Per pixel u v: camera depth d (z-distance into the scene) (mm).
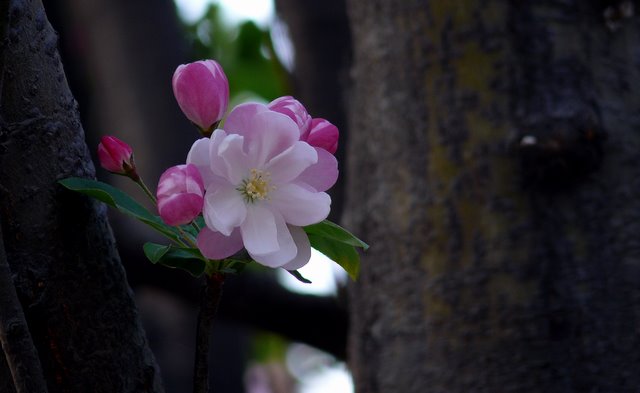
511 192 875
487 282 871
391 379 889
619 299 861
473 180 883
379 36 926
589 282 863
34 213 685
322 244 696
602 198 871
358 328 914
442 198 888
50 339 686
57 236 688
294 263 673
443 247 884
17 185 683
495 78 889
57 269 687
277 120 667
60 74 699
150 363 707
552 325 859
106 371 693
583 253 866
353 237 679
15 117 685
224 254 664
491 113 886
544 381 854
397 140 908
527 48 889
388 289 898
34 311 683
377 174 915
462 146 888
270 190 667
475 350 868
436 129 896
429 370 876
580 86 884
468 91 893
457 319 874
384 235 905
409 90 908
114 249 706
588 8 897
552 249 866
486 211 877
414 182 897
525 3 894
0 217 664
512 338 862
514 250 870
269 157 668
